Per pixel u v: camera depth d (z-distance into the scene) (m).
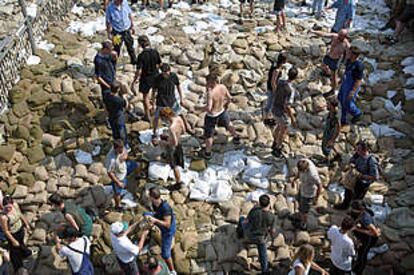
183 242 8.77
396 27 12.75
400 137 10.51
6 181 9.70
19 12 13.51
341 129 10.59
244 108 11.12
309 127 10.74
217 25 13.38
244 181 9.83
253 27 13.28
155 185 9.62
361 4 14.62
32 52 12.03
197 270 8.50
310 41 12.63
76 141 10.30
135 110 10.89
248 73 11.68
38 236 8.97
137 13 13.97
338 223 9.06
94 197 9.45
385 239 8.79
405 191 9.53
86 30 13.11
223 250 8.71
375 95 11.39
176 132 8.88
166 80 9.47
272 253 8.76
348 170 9.88
